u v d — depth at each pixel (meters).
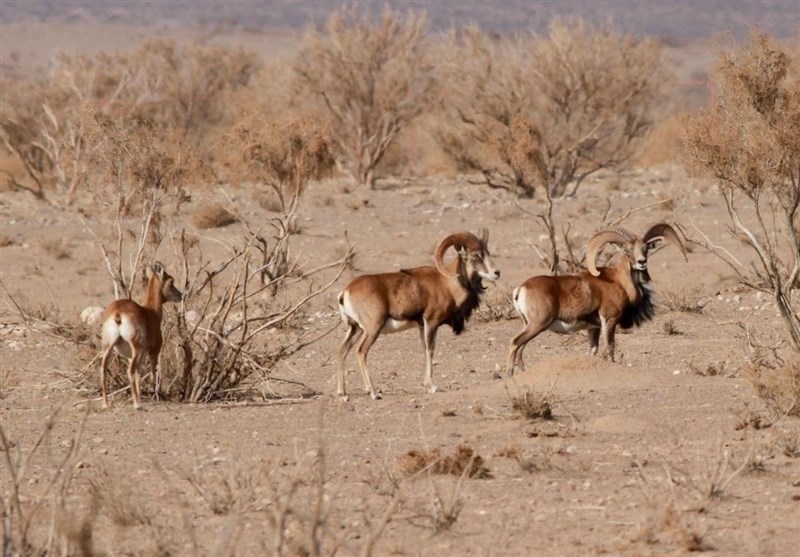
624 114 171.00
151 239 63.34
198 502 37.12
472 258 58.88
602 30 169.75
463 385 62.06
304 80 172.12
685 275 101.81
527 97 160.25
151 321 55.31
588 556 31.48
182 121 188.38
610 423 48.19
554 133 158.00
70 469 31.56
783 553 31.69
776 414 49.41
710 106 61.47
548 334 80.06
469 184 168.00
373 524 34.38
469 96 162.62
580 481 39.31
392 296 57.28
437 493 34.84
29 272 108.75
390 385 62.59
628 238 62.44
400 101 169.75
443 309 58.56
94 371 60.19
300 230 128.50
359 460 42.69
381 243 122.81
